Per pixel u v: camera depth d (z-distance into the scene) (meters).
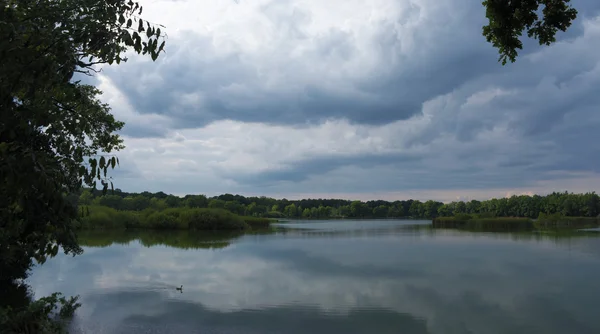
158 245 42.72
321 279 23.78
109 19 5.43
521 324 15.60
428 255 34.47
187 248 39.78
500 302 18.64
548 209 138.38
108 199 97.88
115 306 17.47
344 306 17.83
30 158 4.45
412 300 18.97
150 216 74.94
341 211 191.62
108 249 38.62
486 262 30.39
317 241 48.06
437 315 16.61
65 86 5.85
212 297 19.31
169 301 18.53
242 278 23.98
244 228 77.88
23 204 4.79
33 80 4.95
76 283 22.14
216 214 75.56
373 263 29.94
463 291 20.75
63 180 5.23
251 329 14.76
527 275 25.12
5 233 5.96
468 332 14.70
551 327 15.29
